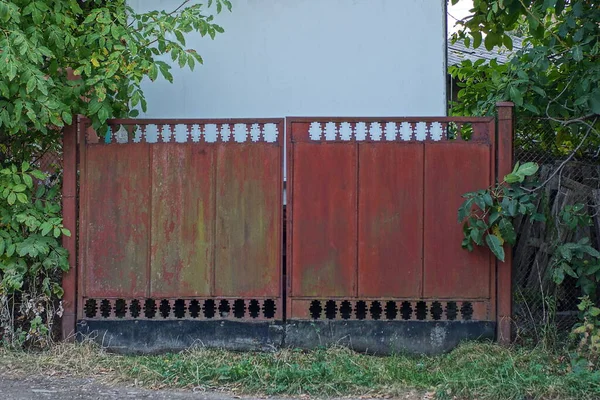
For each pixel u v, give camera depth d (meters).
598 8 6.27
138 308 6.29
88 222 6.21
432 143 6.11
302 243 6.14
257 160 6.17
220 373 5.57
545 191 6.52
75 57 6.23
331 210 6.13
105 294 6.20
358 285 6.12
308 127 6.16
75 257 6.21
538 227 6.67
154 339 6.18
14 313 6.26
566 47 6.51
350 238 6.13
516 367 5.61
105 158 6.21
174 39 7.58
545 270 6.57
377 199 6.12
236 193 6.18
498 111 6.07
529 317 6.40
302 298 6.14
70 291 6.20
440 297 6.10
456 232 6.11
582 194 6.60
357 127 6.29
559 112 6.43
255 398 5.28
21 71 5.46
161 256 6.19
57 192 6.32
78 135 6.25
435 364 5.89
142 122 6.18
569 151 6.68
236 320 6.16
